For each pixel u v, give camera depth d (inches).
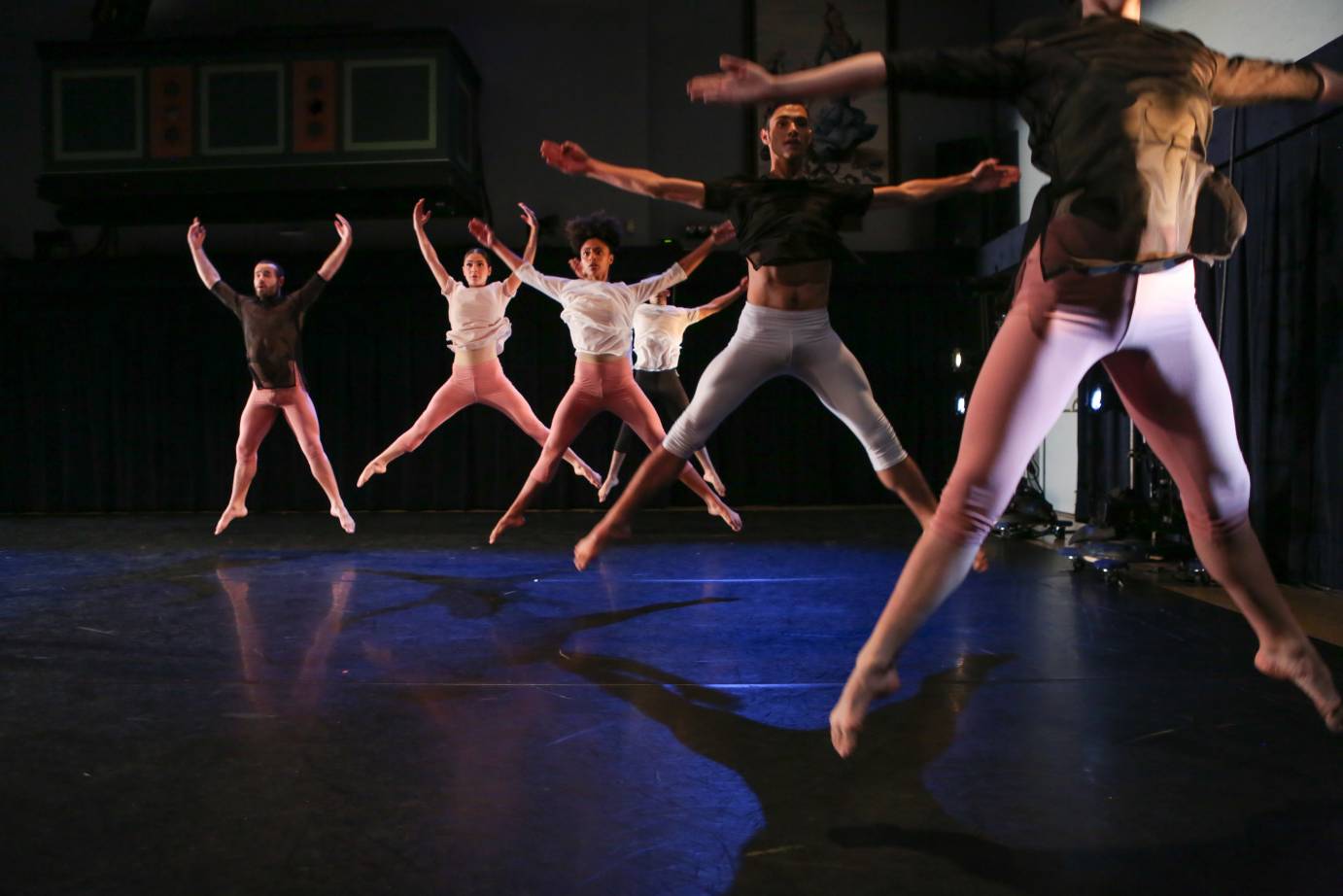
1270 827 74.2
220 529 222.1
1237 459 65.4
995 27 350.9
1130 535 206.1
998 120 347.6
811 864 69.4
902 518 313.6
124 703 110.8
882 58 60.6
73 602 173.8
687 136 364.8
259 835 75.0
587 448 353.1
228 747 95.4
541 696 112.7
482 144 361.1
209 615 160.9
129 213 327.3
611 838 74.2
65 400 360.5
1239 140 193.6
